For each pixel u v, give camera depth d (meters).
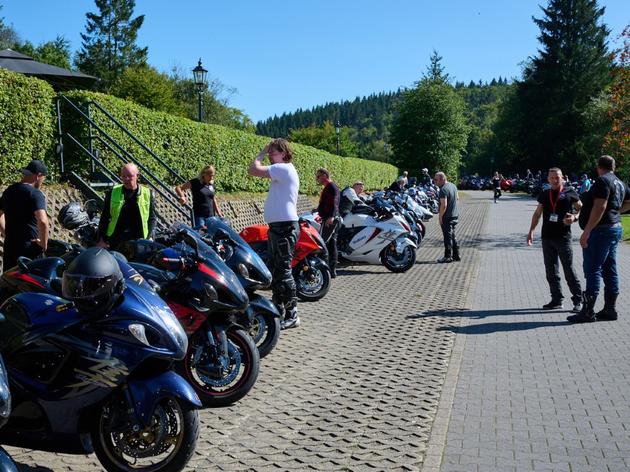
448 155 58.72
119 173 13.08
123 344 3.89
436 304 9.67
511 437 4.73
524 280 11.89
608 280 8.44
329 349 7.17
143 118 14.12
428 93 58.09
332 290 10.93
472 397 5.61
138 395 3.85
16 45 65.88
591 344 7.29
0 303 5.20
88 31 74.25
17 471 2.96
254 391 5.79
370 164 41.25
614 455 4.41
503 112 92.00
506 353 6.97
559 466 4.24
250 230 9.33
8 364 4.02
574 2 70.94
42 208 6.84
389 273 12.90
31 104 10.82
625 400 5.50
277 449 4.55
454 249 14.59
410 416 5.17
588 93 70.00
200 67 19.48
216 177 18.14
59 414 3.91
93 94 12.48
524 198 50.94
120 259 4.40
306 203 26.02
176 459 3.88
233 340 5.46
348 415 5.21
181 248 5.32
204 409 5.34
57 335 3.96
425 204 28.70
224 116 64.44
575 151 69.31
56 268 5.08
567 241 8.93
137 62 73.75
